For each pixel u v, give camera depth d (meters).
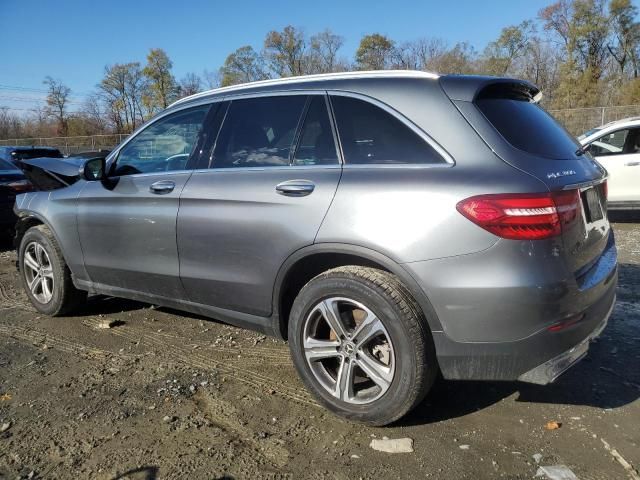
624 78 44.97
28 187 8.49
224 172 3.47
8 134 61.19
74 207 4.37
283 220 3.07
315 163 3.12
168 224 3.67
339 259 3.02
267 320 3.33
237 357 3.93
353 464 2.65
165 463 2.68
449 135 2.75
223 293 3.46
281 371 3.69
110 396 3.37
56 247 4.66
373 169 2.88
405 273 2.68
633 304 4.88
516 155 2.66
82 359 3.95
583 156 3.19
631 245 7.41
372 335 2.83
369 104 3.02
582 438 2.82
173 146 3.89
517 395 3.29
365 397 2.93
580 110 22.38
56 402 3.31
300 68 57.25
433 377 2.78
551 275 2.53
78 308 4.97
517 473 2.55
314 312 3.03
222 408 3.21
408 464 2.63
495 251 2.52
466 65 49.25
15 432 2.97
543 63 48.25
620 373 3.54
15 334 4.48
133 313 4.95
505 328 2.55
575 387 3.37
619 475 2.52
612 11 44.97
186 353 4.02
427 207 2.64
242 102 3.58
